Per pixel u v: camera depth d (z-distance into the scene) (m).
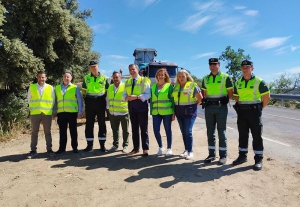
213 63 5.00
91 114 6.21
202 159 5.42
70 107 6.03
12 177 4.59
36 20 11.48
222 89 5.02
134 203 3.51
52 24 11.82
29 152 6.36
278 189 3.86
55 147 6.91
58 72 15.05
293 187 3.93
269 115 12.48
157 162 5.30
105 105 6.31
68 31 13.20
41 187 4.11
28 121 10.43
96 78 6.17
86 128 6.28
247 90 4.82
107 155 5.96
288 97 16.39
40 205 3.50
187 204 3.45
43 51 12.57
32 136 5.91
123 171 4.80
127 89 5.82
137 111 5.68
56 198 3.71
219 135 5.09
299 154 5.72
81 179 4.43
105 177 4.51
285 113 13.37
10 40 9.96
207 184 4.09
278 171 4.62
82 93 6.88
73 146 6.18
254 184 4.06
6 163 5.45
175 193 3.79
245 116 4.86
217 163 5.12
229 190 3.85
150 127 9.46
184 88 5.31
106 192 3.88
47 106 5.88
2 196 3.81
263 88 4.72
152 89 5.72
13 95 10.66
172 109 5.62
